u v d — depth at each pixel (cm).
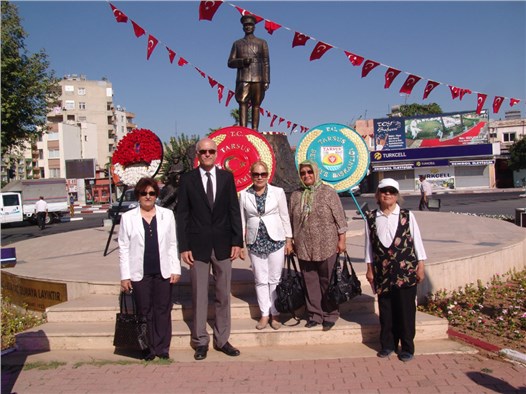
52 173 6281
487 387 383
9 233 2183
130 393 390
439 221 1270
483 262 704
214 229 459
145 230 461
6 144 1734
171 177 820
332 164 652
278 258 484
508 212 1942
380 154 4453
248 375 419
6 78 1586
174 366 444
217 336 471
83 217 3039
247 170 753
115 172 855
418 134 4450
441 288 635
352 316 526
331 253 471
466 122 4306
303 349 477
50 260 842
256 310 534
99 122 7388
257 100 969
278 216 488
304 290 494
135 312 475
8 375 434
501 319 533
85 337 497
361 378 405
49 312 539
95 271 695
